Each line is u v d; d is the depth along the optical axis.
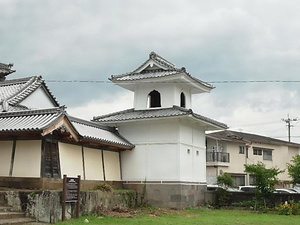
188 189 27.42
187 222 18.80
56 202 17.23
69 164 22.45
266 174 27.86
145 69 29.88
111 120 28.22
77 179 18.48
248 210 27.95
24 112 21.67
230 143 53.69
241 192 29.92
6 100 27.09
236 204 29.62
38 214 17.05
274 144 60.84
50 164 20.69
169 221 18.94
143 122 27.97
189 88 30.81
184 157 27.39
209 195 30.12
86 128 25.62
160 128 27.55
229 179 30.98
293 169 31.20
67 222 16.84
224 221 19.88
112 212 21.27
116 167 27.61
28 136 20.42
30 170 20.16
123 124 28.73
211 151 51.38
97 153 25.66
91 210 20.20
